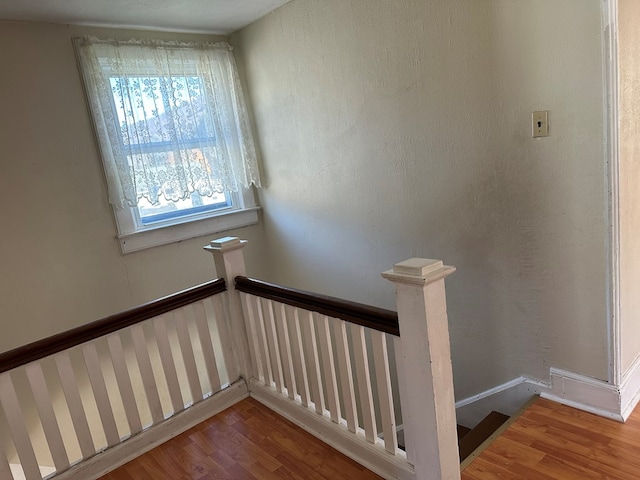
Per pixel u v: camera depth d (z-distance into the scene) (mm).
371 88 2551
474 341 2396
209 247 2367
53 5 2396
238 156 3355
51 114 2650
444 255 2430
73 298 2768
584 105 1770
